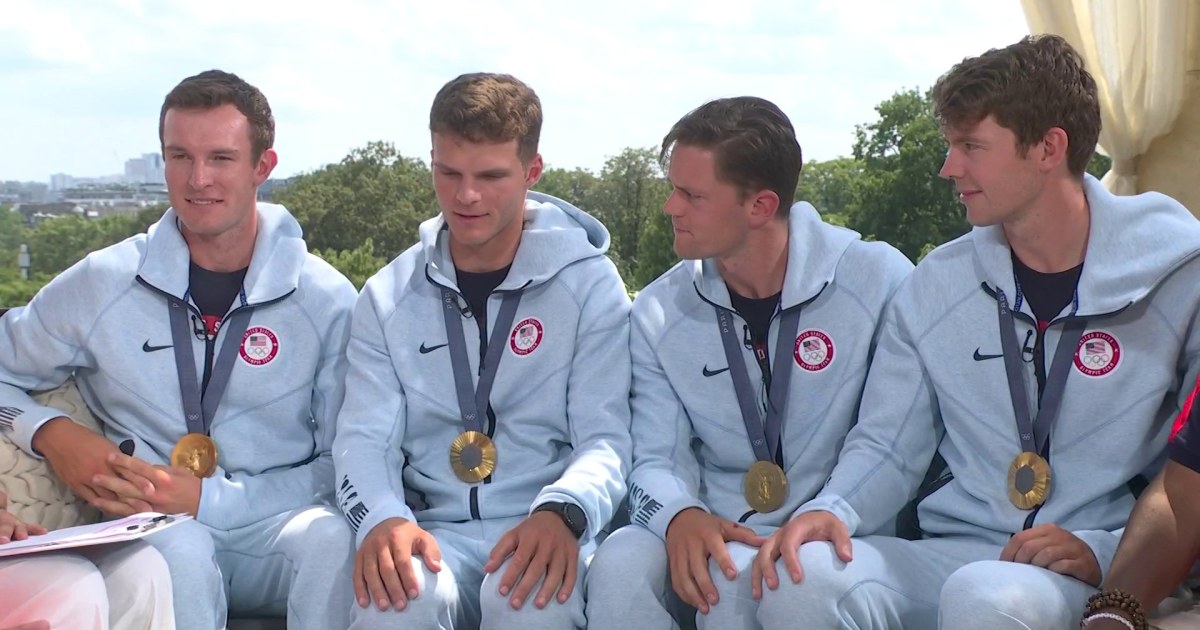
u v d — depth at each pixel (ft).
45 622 5.47
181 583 6.20
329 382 7.24
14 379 7.09
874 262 6.79
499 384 6.91
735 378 6.79
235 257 7.11
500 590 5.95
